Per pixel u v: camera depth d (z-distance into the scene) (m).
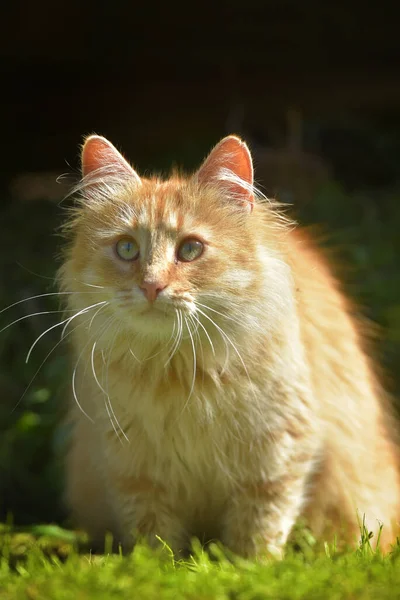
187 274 4.30
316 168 10.82
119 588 3.43
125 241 4.43
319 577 3.53
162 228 4.38
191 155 10.70
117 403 4.51
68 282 4.66
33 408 7.41
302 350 4.67
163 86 10.35
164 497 4.64
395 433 5.73
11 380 7.54
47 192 10.71
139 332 4.33
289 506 4.59
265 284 4.46
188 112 10.56
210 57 10.01
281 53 10.05
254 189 4.70
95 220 4.63
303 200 9.67
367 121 12.55
